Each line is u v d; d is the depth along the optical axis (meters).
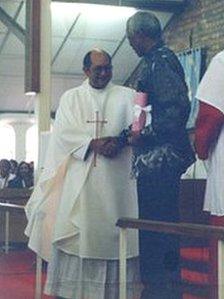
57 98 13.34
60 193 3.67
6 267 3.55
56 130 3.62
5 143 16.03
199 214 4.09
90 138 3.52
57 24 11.62
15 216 4.59
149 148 3.41
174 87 3.37
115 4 11.22
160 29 3.50
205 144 3.12
